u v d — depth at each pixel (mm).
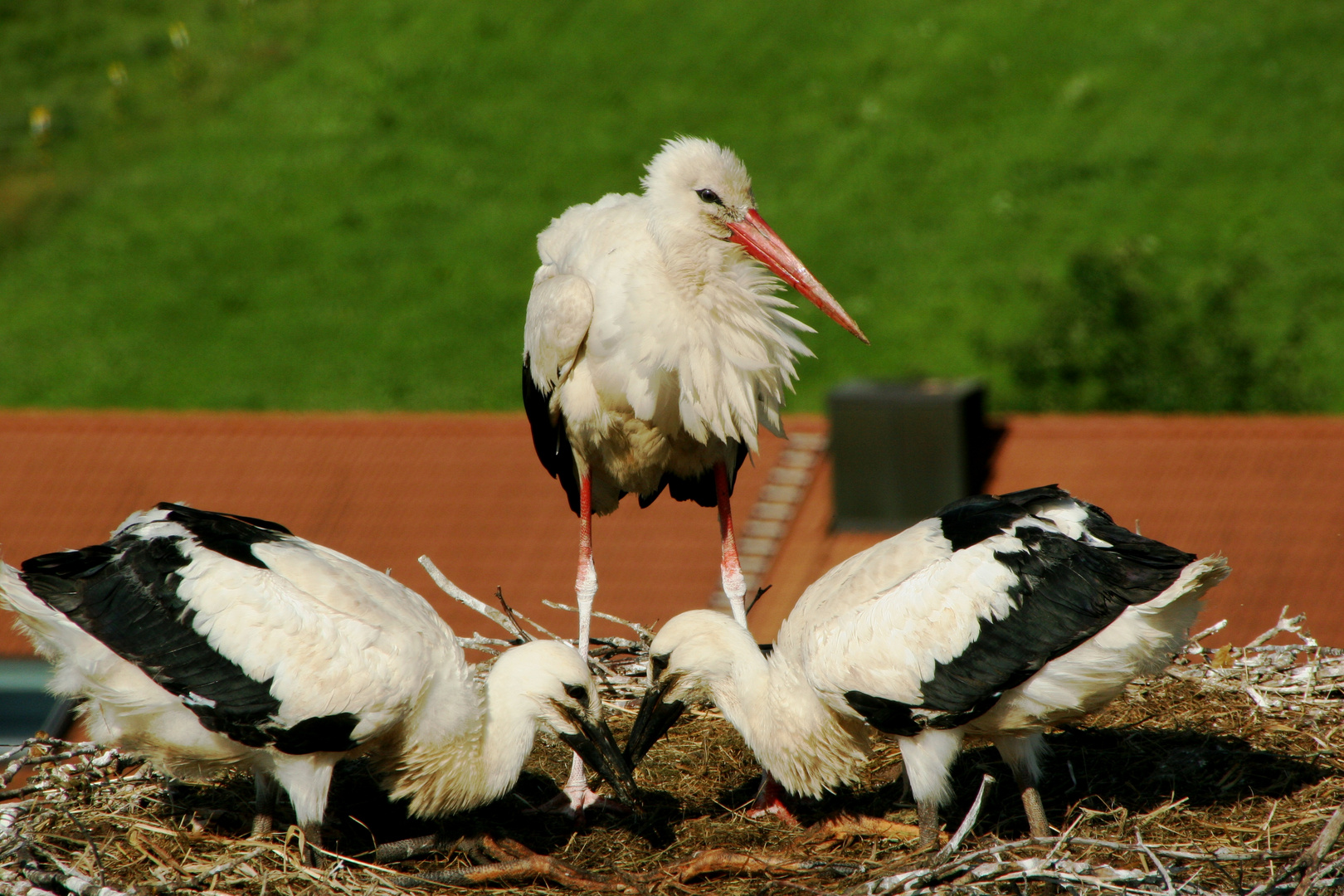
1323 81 34875
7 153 38562
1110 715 7637
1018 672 6027
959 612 6090
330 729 6172
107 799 6941
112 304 32875
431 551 15414
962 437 14961
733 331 7250
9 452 17469
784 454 15883
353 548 15672
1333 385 25906
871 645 6184
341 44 42219
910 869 6055
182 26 43750
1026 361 23547
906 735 6285
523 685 6602
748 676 6680
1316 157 32594
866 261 31766
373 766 6652
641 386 7176
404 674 6254
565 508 15672
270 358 30828
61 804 6801
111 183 37406
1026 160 34000
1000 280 30297
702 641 6688
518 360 30094
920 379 16531
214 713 6102
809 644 6406
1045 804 6863
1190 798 6785
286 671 6098
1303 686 7707
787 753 6621
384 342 31000
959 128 35594
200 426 17562
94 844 6277
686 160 7246
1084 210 32156
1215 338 22578
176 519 6488
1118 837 6430
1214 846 6309
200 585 6211
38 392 30094
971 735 6457
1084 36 38219
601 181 35469
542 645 6688
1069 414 22922
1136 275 23844
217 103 40188
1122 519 15086
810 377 28688
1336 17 37062
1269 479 15227
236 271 33781
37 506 16734
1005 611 6070
